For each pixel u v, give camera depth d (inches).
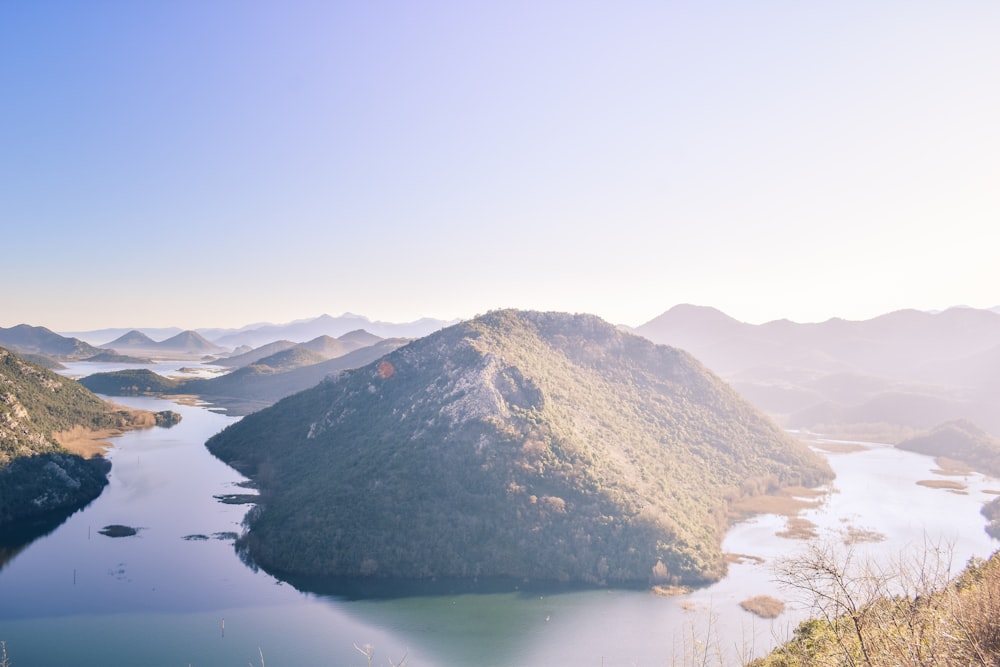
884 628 868.0
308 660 3671.3
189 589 4672.7
